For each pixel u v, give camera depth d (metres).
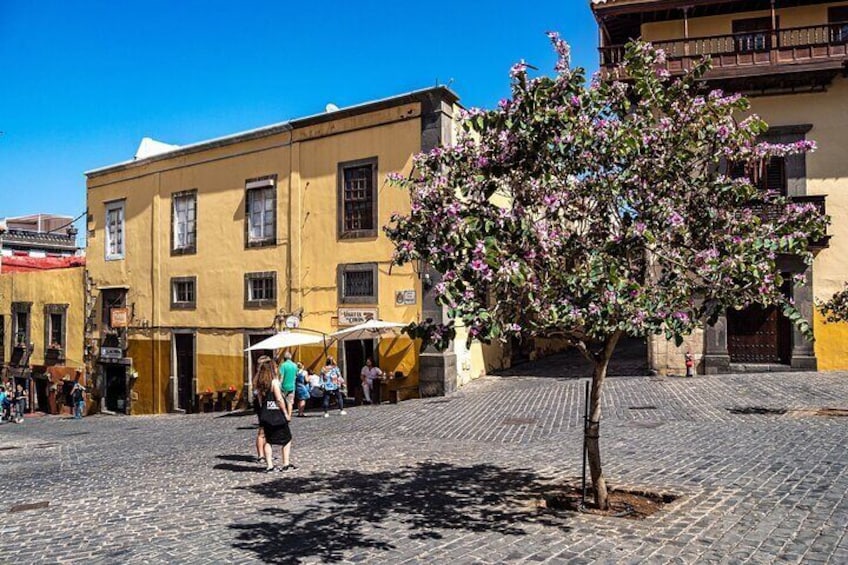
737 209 7.37
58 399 32.53
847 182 20.53
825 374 19.64
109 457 14.24
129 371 28.72
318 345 22.58
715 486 8.30
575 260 6.82
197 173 26.58
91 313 30.97
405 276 20.81
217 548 6.83
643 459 10.09
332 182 22.55
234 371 25.08
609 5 22.08
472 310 6.23
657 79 7.39
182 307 26.88
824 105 20.77
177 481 10.46
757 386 17.92
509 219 6.58
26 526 8.23
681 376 21.11
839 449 10.16
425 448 12.16
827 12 21.83
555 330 6.95
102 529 7.82
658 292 6.55
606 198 6.98
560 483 8.85
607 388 18.97
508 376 23.08
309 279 22.98
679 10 22.31
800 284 7.23
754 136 7.40
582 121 6.92
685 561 5.87
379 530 7.19
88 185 31.31
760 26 22.28
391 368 20.89
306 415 18.73
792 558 5.84
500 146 7.06
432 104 20.48
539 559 6.06
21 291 35.06
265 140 24.34
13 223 56.38
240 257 24.97
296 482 9.81
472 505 8.00
